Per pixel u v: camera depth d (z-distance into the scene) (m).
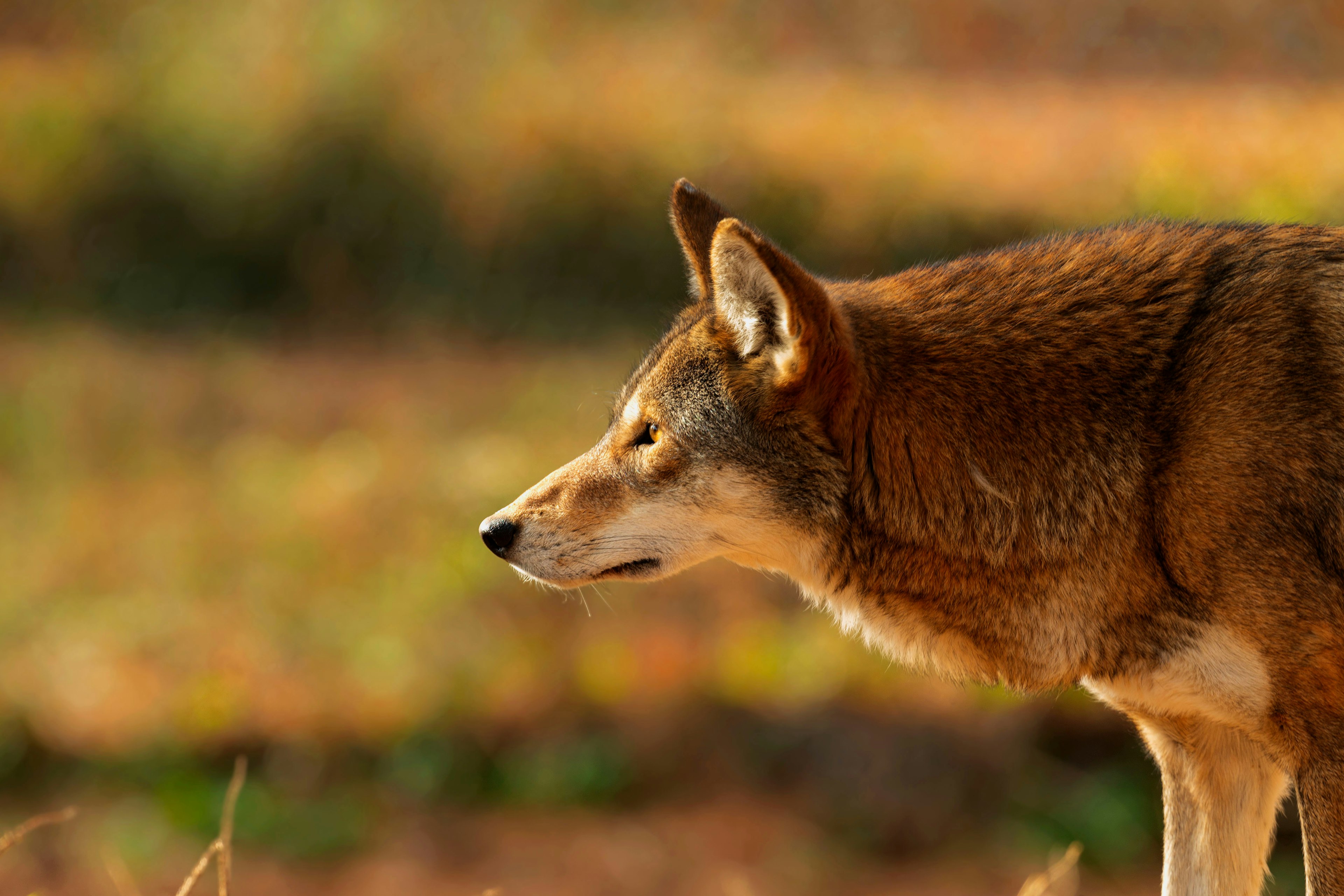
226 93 22.02
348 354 19.14
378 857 10.32
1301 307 4.96
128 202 21.36
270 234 21.06
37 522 14.70
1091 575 5.16
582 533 5.78
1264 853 5.55
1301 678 4.86
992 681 5.64
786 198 18.92
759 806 10.77
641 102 21.08
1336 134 14.07
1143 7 18.52
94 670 12.31
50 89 22.56
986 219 17.50
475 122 21.14
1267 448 4.83
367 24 22.22
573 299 19.84
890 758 10.82
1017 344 5.31
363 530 14.09
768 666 11.90
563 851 10.39
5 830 10.49
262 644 12.54
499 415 16.31
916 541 5.39
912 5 21.41
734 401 5.52
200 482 15.41
